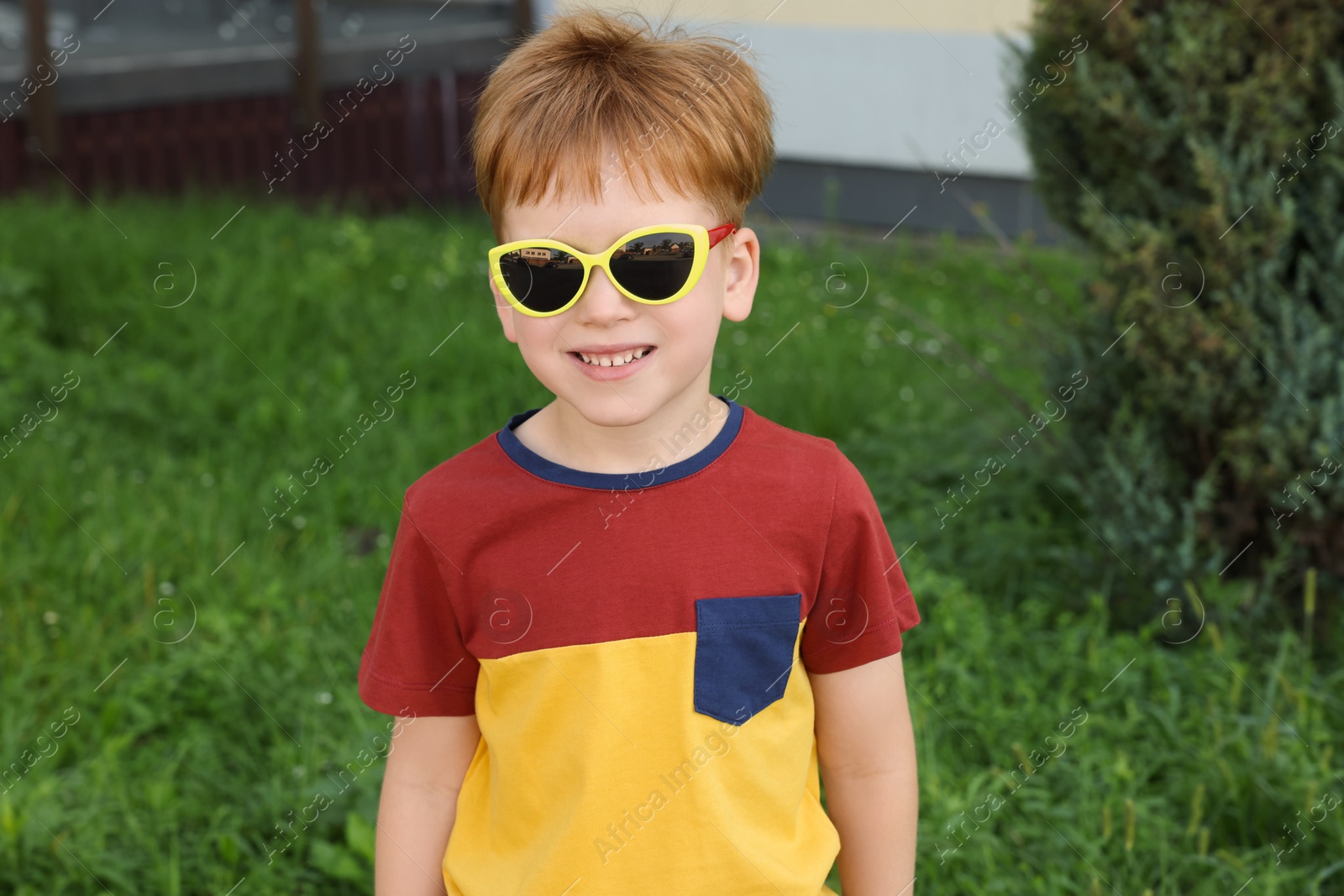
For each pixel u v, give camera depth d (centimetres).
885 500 417
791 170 818
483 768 144
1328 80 297
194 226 698
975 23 739
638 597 131
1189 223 313
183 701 321
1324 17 295
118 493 423
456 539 134
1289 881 238
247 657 327
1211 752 267
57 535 399
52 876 257
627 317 125
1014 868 245
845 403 489
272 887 256
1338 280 306
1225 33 302
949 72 752
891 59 768
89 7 913
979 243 749
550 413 141
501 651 133
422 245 712
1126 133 314
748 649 133
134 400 494
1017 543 372
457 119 912
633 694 131
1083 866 241
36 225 655
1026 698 300
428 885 144
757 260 139
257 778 294
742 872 131
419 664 139
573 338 126
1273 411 313
